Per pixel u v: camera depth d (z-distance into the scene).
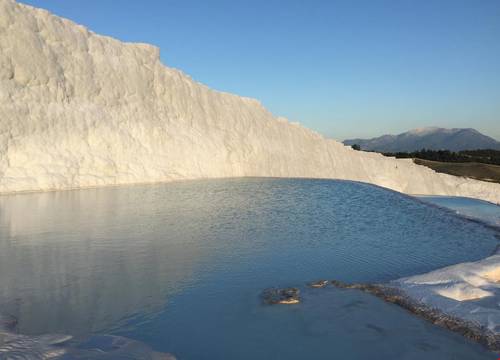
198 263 6.83
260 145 24.72
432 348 4.19
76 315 4.79
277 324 4.68
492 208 19.17
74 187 15.63
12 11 16.09
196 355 3.99
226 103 25.59
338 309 5.09
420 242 8.79
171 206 12.34
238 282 5.99
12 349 3.85
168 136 20.80
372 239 8.91
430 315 4.87
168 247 7.76
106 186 16.58
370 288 5.77
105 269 6.43
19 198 12.83
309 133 28.27
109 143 17.97
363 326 4.66
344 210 12.70
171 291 5.59
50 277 6.04
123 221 9.97
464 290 5.59
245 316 4.86
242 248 7.82
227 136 23.83
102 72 19.22
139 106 20.34
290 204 13.48
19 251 7.30
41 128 15.77
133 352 3.96
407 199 15.66
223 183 19.08
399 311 5.07
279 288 5.75
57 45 17.72
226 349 4.11
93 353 3.89
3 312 4.83
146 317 4.79
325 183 20.20
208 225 9.80
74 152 16.56
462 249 8.30
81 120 17.25
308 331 4.52
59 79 17.02
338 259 7.28
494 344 4.23
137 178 18.16
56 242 7.91
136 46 22.17
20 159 14.78
